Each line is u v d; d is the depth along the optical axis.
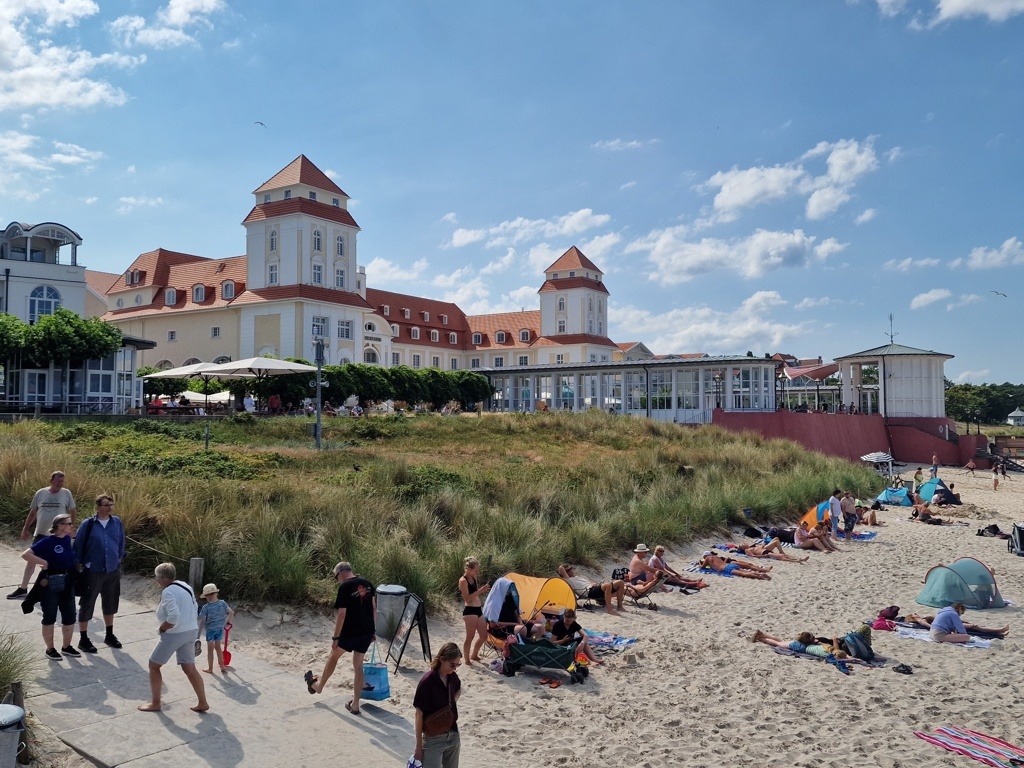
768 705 10.34
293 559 12.88
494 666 11.24
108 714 8.14
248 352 63.28
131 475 17.80
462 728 9.10
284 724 8.40
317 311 62.25
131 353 41.47
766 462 33.53
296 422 34.59
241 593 12.34
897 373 59.69
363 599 9.02
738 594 16.91
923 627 14.61
